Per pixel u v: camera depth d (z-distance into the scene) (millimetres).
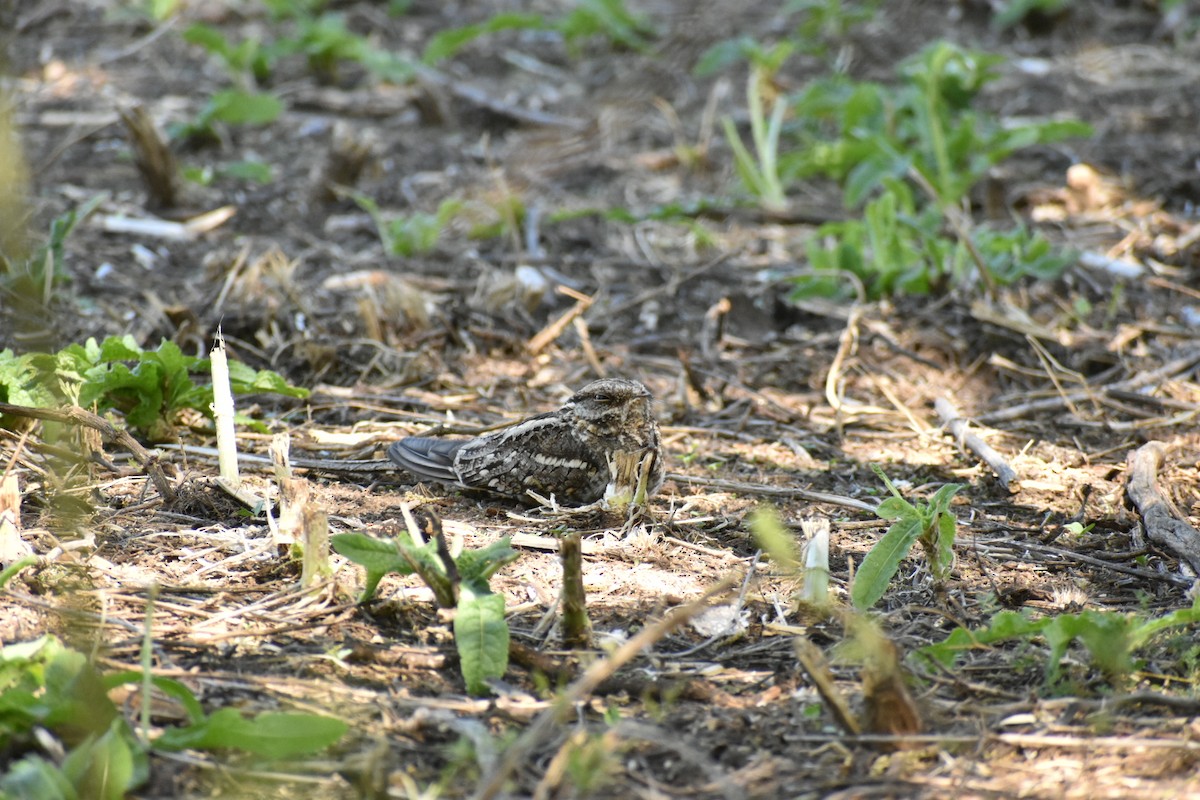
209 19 25266
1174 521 8773
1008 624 6699
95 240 15266
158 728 5977
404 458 9781
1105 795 5609
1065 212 16891
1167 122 19891
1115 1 25031
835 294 14227
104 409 10125
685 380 11969
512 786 5613
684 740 6113
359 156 17250
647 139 19844
